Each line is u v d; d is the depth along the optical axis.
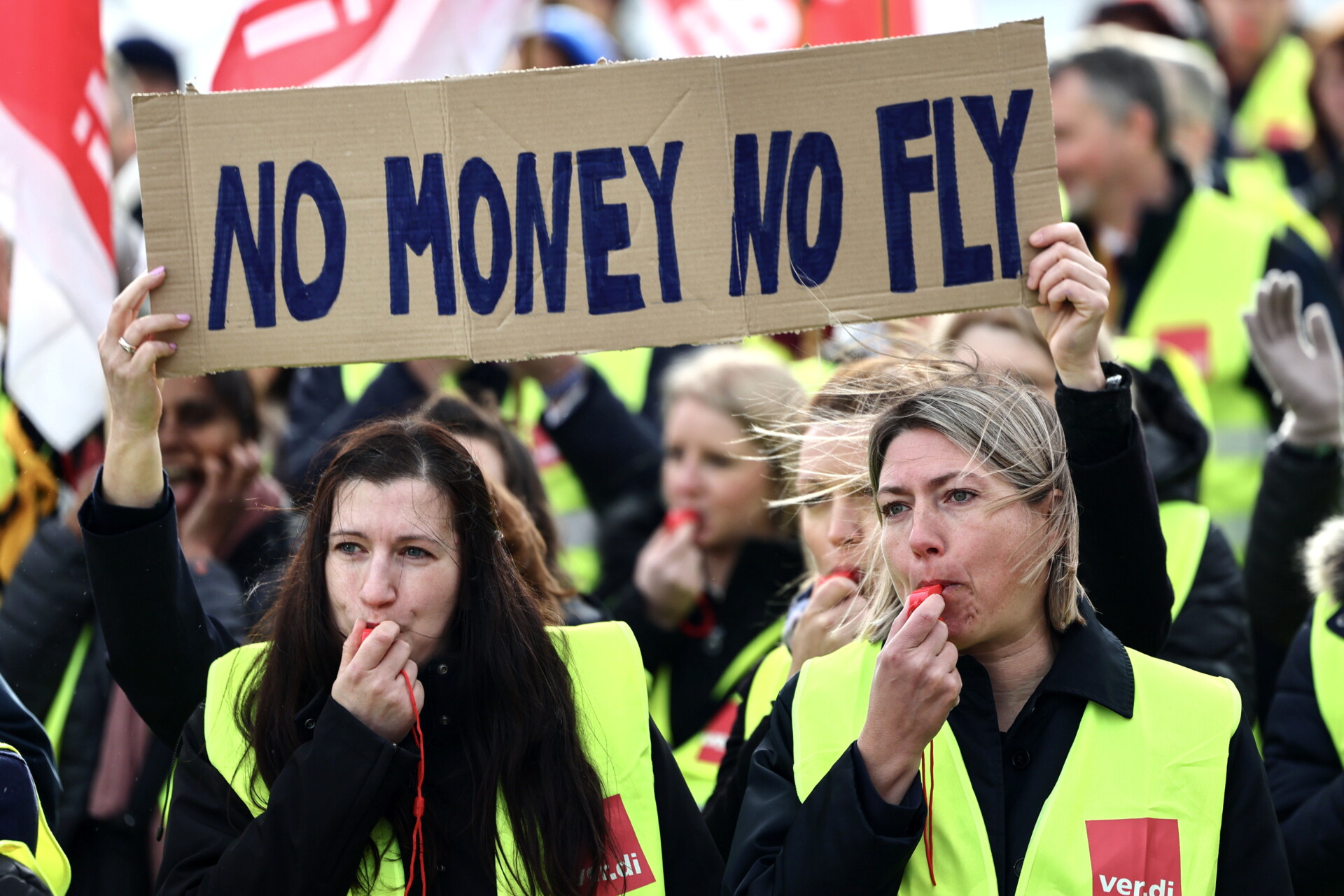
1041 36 10.47
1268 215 23.94
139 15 24.06
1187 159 25.33
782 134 10.59
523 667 10.38
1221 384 22.48
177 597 11.23
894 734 9.23
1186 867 9.40
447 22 15.75
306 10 15.57
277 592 12.53
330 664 10.40
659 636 17.55
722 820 11.69
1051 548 9.77
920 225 10.54
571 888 9.94
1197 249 22.89
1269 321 15.34
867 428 11.21
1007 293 10.51
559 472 20.95
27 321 15.26
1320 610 12.95
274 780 10.05
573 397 20.00
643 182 10.59
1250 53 36.62
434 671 10.23
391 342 10.54
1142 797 9.55
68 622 14.65
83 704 14.45
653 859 10.35
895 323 15.13
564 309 10.59
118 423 10.62
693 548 17.59
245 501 16.59
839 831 9.08
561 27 25.67
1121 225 23.14
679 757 17.14
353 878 9.80
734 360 18.28
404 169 10.59
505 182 10.59
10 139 14.46
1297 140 35.75
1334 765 12.35
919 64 10.53
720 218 10.59
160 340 10.55
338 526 10.26
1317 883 11.51
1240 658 13.75
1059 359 10.57
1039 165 10.48
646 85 10.60
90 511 10.88
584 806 10.20
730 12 22.19
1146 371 14.90
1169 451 14.53
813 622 11.81
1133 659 10.14
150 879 14.16
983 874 9.43
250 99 10.55
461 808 10.13
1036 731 9.81
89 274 14.75
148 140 10.52
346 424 19.17
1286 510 15.18
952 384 10.23
